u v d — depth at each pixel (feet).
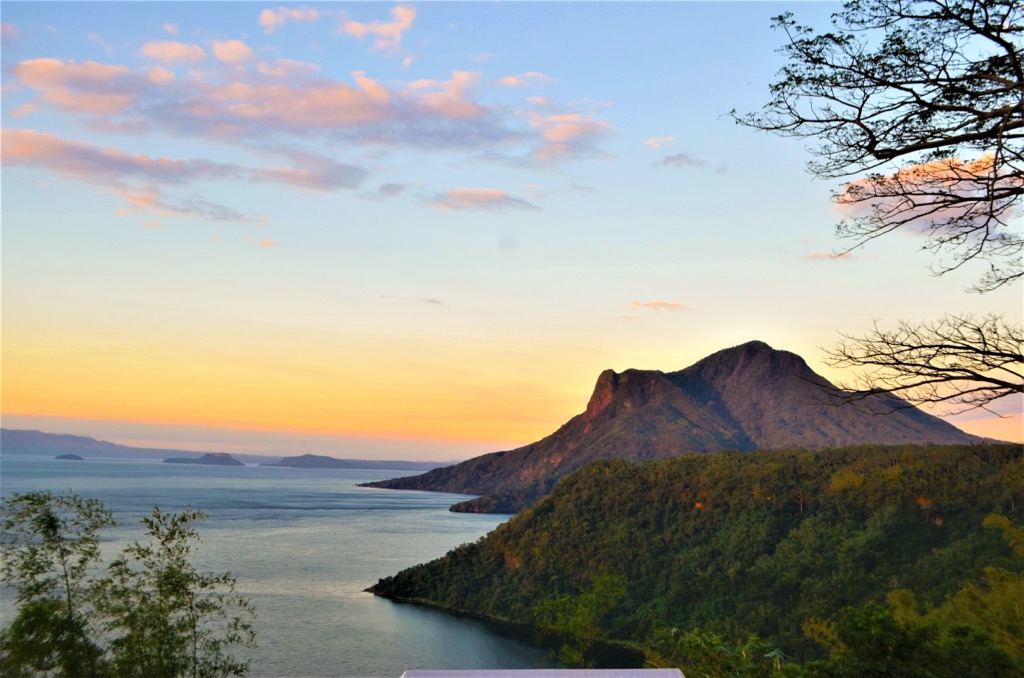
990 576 42.98
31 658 25.09
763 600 136.67
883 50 17.47
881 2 17.28
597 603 75.51
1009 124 16.26
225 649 142.82
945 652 32.32
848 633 33.83
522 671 13.42
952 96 17.49
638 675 13.38
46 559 25.96
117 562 27.66
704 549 165.07
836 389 20.01
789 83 18.60
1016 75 16.85
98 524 27.07
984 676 31.65
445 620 180.24
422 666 139.74
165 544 29.04
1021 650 36.11
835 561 139.33
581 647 77.97
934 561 127.44
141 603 27.58
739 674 50.16
